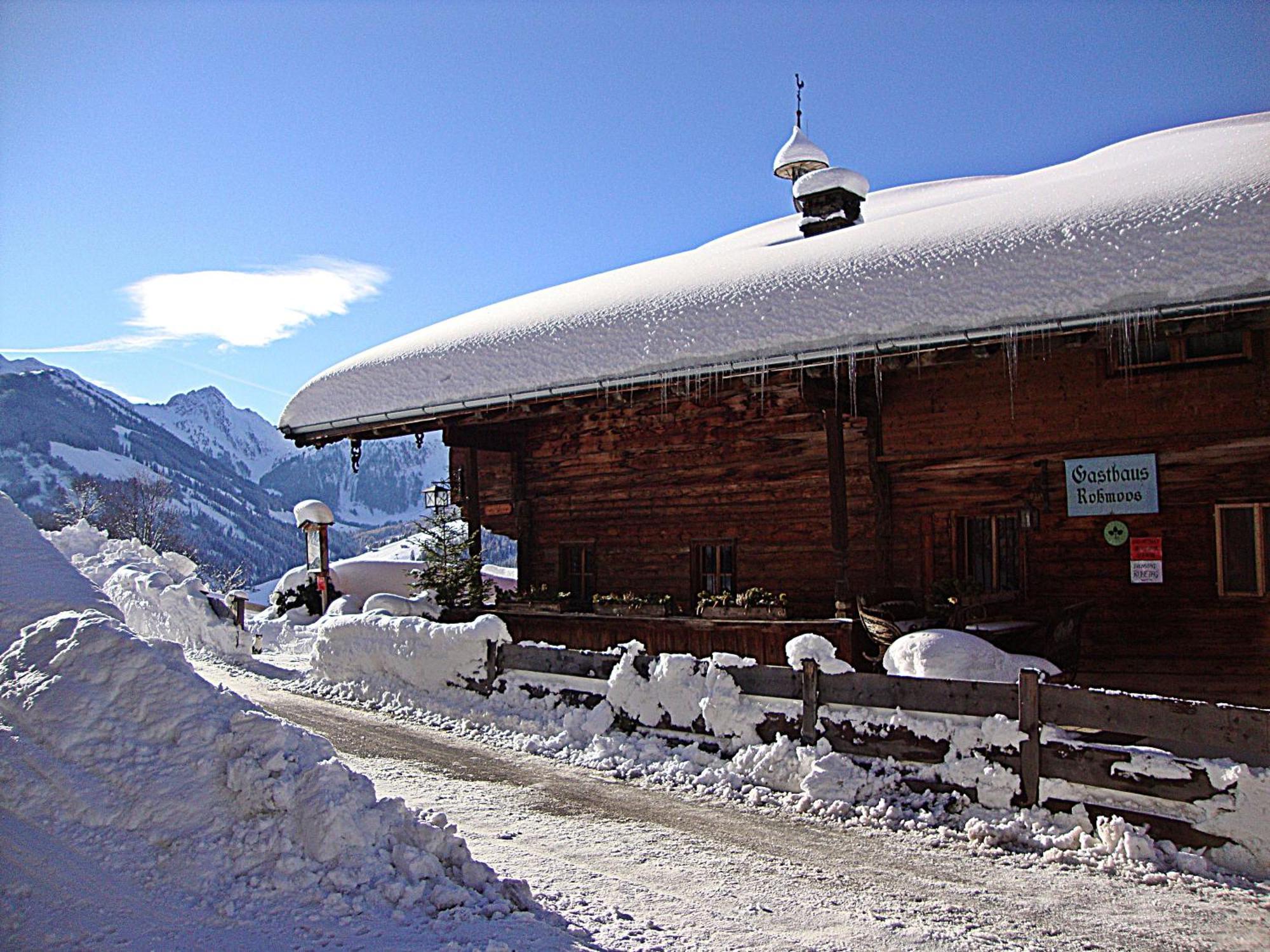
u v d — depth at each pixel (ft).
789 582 42.57
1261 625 32.09
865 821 22.84
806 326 34.76
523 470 53.06
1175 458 33.53
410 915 15.35
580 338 41.96
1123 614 34.24
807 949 15.67
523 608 47.70
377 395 49.26
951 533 37.93
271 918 14.70
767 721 27.04
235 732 17.24
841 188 53.31
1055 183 38.75
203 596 60.49
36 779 16.08
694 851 20.77
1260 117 48.73
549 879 18.66
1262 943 16.11
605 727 30.89
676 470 46.65
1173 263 28.14
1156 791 20.42
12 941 13.53
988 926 16.78
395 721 35.65
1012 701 22.77
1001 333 30.55
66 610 19.75
